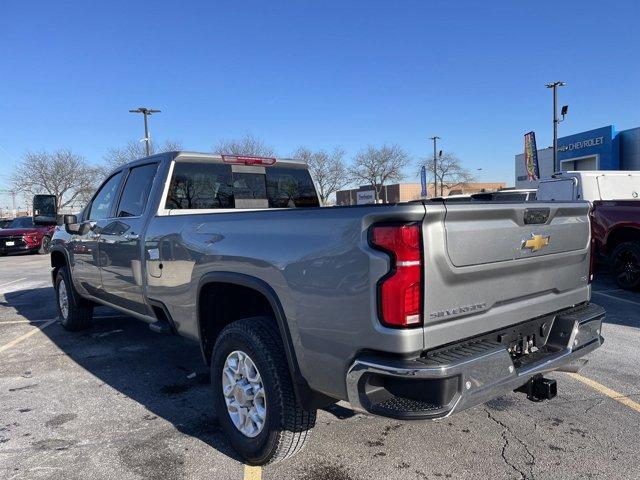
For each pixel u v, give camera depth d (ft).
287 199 18.39
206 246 11.94
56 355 19.24
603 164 103.81
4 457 11.39
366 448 11.52
